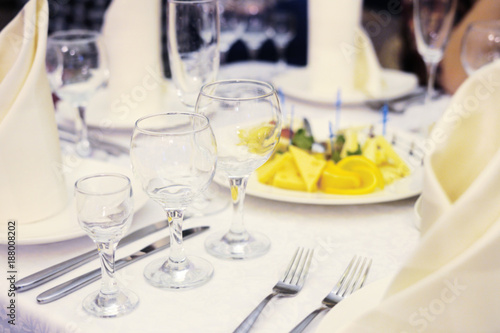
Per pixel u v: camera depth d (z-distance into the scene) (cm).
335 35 163
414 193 106
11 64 101
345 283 81
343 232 100
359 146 121
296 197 104
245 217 106
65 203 103
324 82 168
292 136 126
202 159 79
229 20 221
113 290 79
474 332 59
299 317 76
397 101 165
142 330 73
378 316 59
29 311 78
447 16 145
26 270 88
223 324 75
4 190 96
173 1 117
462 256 56
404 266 58
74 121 149
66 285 81
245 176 93
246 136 87
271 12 291
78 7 239
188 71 121
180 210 84
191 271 86
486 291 57
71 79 129
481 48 144
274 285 84
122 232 76
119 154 130
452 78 209
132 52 141
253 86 95
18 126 93
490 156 65
